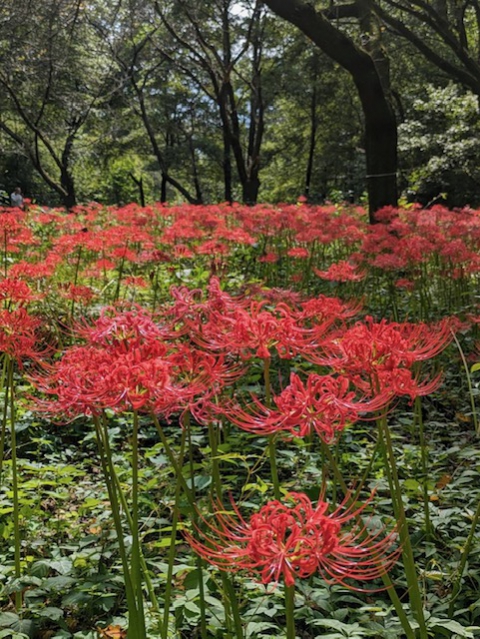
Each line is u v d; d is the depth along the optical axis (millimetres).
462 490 3941
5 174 30891
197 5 22562
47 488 4352
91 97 24734
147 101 31672
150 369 1835
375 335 2092
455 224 8734
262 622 2730
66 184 22688
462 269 7133
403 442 5074
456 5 13422
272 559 1499
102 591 3102
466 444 4898
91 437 4523
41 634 2980
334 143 35469
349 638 2562
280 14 10992
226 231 8117
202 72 29875
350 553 1564
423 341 2439
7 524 3727
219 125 30656
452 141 19641
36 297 4840
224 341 2096
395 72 26047
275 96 31281
